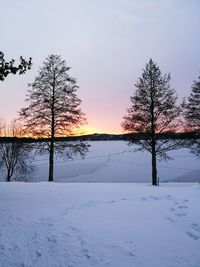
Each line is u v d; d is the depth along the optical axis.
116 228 5.91
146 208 7.79
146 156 50.56
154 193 10.57
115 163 41.84
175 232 5.62
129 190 11.59
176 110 18.48
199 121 19.92
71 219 6.63
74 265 4.14
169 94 18.59
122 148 67.81
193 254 4.54
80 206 8.13
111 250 4.71
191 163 41.16
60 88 18.78
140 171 34.22
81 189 11.99
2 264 4.14
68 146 18.70
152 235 5.46
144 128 18.83
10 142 26.75
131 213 7.21
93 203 8.59
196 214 6.96
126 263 4.21
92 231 5.71
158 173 32.59
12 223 6.28
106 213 7.23
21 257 4.41
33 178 30.09
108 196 9.94
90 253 4.58
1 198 9.51
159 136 18.86
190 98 20.22
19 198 9.52
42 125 18.58
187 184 18.61
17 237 5.33
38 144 18.88
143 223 6.27
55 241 5.12
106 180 28.23
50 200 9.13
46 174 32.56
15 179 28.91
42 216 6.92
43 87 18.64
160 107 18.45
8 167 26.84
